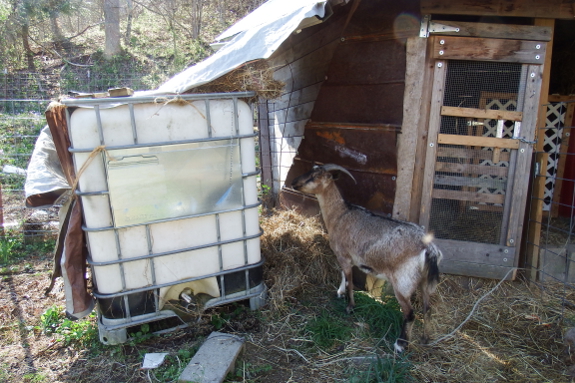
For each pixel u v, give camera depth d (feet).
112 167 10.39
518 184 14.37
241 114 11.55
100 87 37.24
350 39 15.31
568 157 20.61
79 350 11.39
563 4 13.58
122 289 11.23
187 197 11.37
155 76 40.93
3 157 23.18
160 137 10.77
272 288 13.79
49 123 10.53
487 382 10.37
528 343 12.10
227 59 11.75
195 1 48.08
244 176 11.94
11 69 37.78
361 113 15.38
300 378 10.28
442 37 13.61
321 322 12.37
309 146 18.78
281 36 11.05
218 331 12.07
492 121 14.44
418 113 13.83
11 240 18.07
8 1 38.63
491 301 14.19
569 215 20.70
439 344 11.82
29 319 12.90
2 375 10.34
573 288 15.06
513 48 13.64
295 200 20.57
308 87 18.76
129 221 10.83
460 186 14.70
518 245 14.80
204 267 12.09
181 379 9.63
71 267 10.99
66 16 42.34
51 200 11.53
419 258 11.10
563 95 20.47
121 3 50.21
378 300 14.11
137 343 11.54
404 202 14.35
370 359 10.81
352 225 12.86
